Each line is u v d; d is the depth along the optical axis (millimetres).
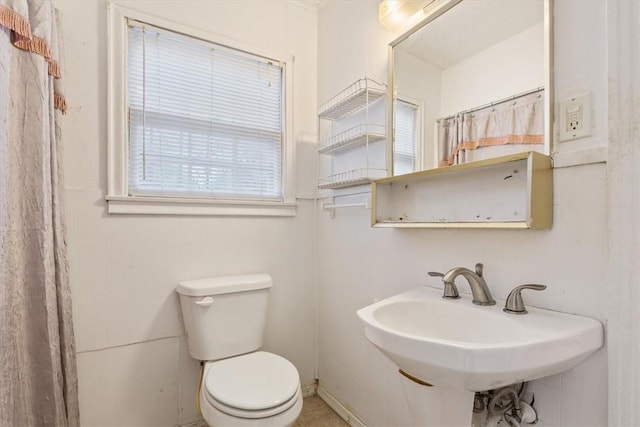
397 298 1099
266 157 1911
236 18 1788
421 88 1287
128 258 1505
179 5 1637
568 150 851
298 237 1961
